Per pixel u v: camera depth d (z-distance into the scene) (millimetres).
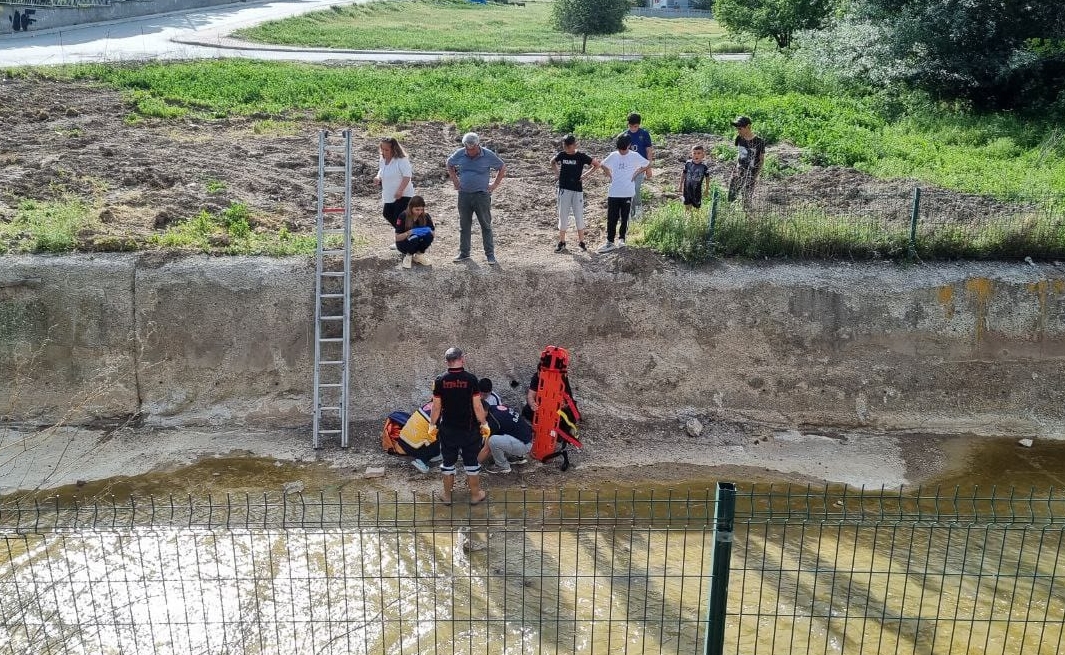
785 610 7609
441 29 41594
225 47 28656
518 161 16438
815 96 21438
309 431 10805
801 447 10914
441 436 9023
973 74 21328
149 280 11055
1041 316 11789
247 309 11148
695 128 18234
